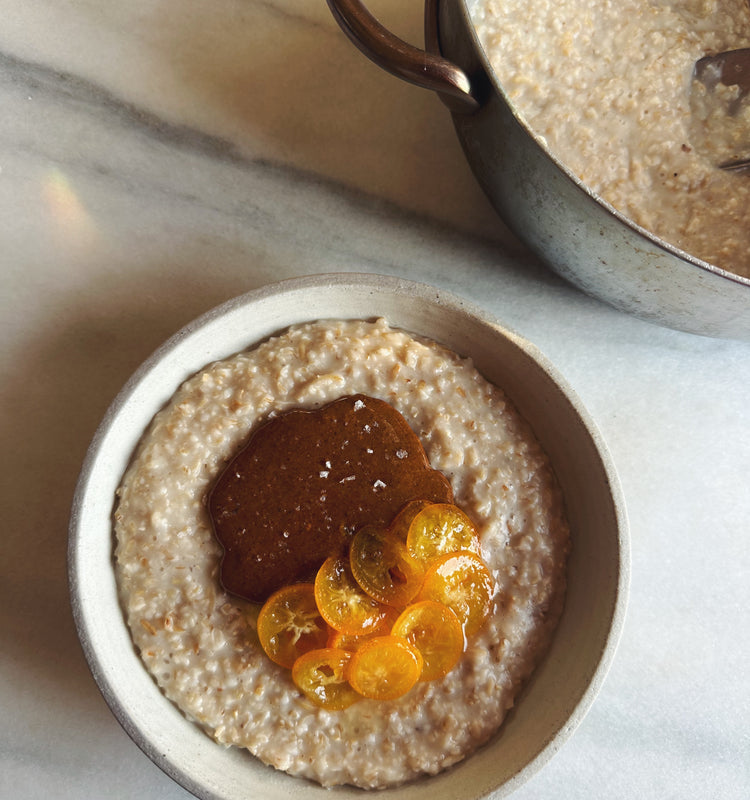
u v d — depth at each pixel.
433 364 0.25
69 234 0.28
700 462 0.29
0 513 0.27
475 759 0.24
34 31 0.28
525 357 0.25
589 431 0.24
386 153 0.29
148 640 0.24
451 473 0.25
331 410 0.25
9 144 0.28
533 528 0.25
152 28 0.29
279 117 0.29
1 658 0.27
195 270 0.29
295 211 0.29
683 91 0.28
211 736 0.24
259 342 0.26
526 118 0.27
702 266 0.22
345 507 0.24
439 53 0.25
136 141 0.29
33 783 0.27
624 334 0.30
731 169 0.28
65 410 0.28
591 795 0.28
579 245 0.24
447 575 0.23
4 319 0.28
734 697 0.29
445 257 0.29
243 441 0.25
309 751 0.24
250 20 0.29
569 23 0.28
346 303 0.25
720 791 0.28
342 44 0.29
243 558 0.24
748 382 0.30
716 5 0.29
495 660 0.24
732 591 0.29
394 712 0.24
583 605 0.25
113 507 0.24
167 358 0.24
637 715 0.29
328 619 0.23
